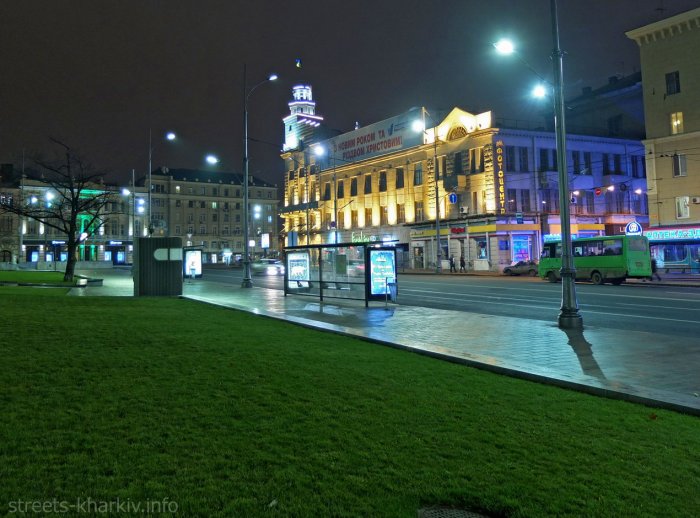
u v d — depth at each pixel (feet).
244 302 68.44
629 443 16.22
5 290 73.41
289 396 19.86
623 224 185.47
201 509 11.25
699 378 26.25
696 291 85.81
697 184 131.23
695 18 129.49
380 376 23.84
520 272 153.07
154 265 69.26
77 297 60.03
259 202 426.10
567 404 20.43
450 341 37.45
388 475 13.32
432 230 195.93
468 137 180.04
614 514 11.78
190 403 18.49
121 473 12.83
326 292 72.18
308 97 291.79
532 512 11.76
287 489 12.33
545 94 67.31
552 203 179.42
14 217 315.17
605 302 69.10
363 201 235.81
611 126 203.00
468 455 14.82
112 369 22.99
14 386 19.63
